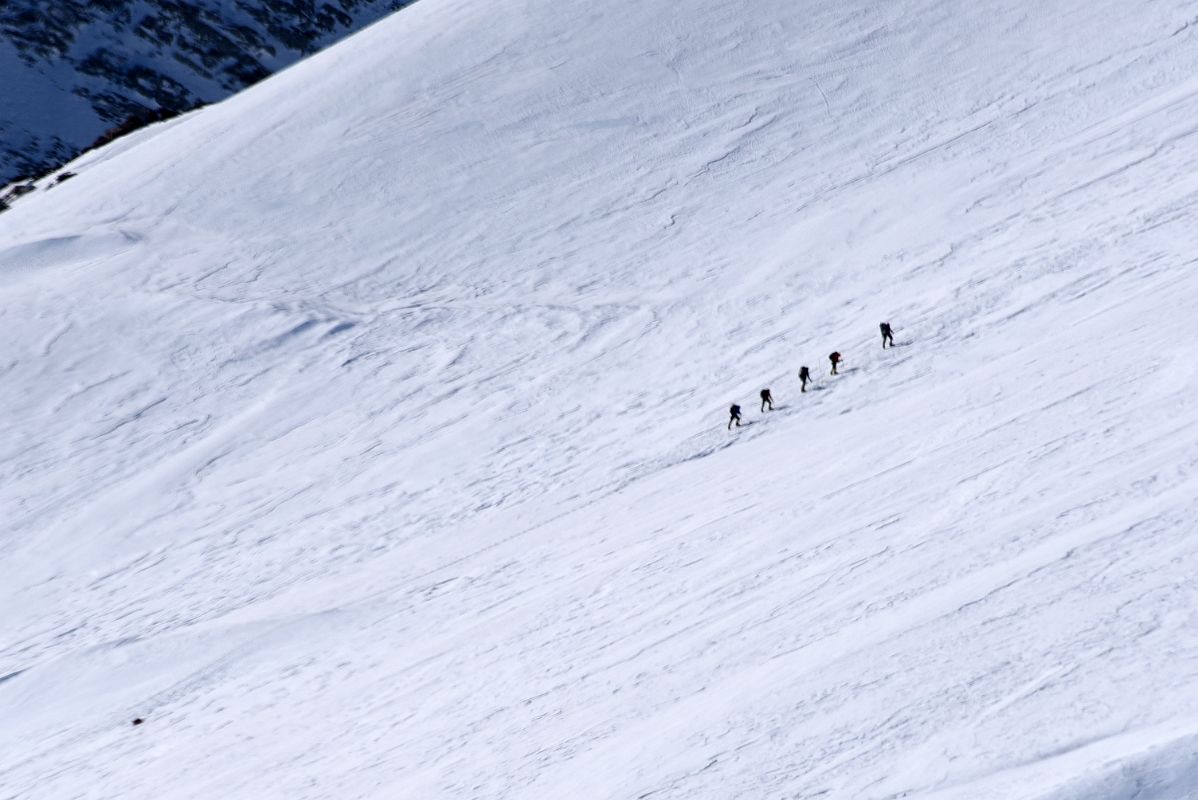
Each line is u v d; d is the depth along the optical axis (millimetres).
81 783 56812
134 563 103875
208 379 136625
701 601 45406
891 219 134500
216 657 72812
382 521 98438
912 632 30266
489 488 98250
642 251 149625
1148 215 104188
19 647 91688
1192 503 30922
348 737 46625
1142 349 58594
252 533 103500
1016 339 83000
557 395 115250
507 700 42719
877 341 98625
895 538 42562
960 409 64938
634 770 28859
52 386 140125
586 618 50750
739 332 117500
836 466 63469
